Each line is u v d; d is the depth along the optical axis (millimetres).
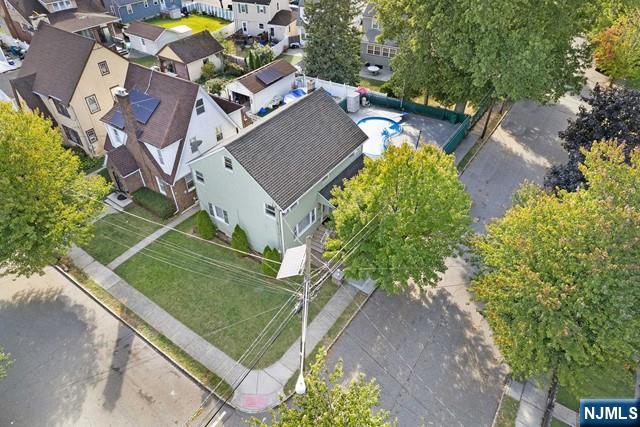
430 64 32344
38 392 18266
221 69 47906
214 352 19625
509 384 18250
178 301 21984
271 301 21828
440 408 17484
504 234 17312
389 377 18578
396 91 35438
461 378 18547
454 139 32875
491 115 37875
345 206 19969
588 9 27625
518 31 26516
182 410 17578
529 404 17547
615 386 18125
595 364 15008
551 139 34531
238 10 54969
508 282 15648
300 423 11008
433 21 27688
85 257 24641
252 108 38875
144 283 23000
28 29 51094
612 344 13891
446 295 22203
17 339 20422
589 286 14320
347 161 25688
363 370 18844
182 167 26938
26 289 22906
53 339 20391
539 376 17047
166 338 20266
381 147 29219
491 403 17656
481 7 24359
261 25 54844
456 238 19312
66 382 18609
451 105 36844
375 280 19578
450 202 18625
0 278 23328
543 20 26969
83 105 31344
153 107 26953
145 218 27516
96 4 57094
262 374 18719
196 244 25453
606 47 37938
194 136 27359
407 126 35219
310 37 38500
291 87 41594
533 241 16078
